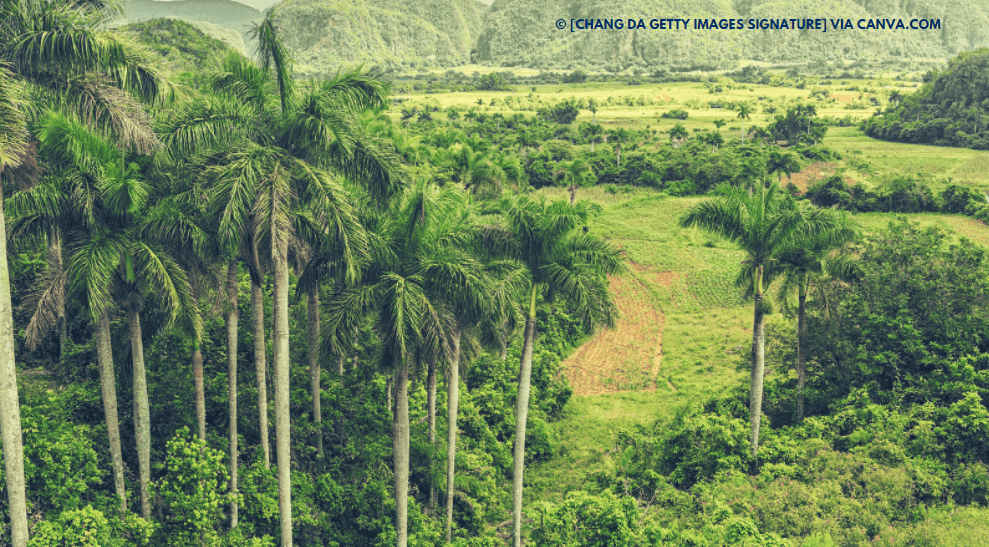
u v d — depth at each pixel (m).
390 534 21.45
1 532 17.11
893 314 32.03
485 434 28.98
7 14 14.69
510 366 35.78
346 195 18.41
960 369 29.03
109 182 17.44
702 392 38.50
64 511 16.72
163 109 17.53
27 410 19.27
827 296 33.28
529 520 26.66
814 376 34.72
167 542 19.05
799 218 26.75
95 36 14.91
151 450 22.67
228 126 18.56
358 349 27.78
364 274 19.86
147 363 24.56
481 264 20.84
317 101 18.22
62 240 18.55
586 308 22.38
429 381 24.47
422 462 25.55
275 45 18.81
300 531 22.62
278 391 19.08
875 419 27.12
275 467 22.19
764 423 30.17
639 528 19.33
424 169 52.53
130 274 18.36
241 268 32.00
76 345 26.81
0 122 14.18
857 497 23.23
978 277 31.70
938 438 26.09
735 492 23.58
